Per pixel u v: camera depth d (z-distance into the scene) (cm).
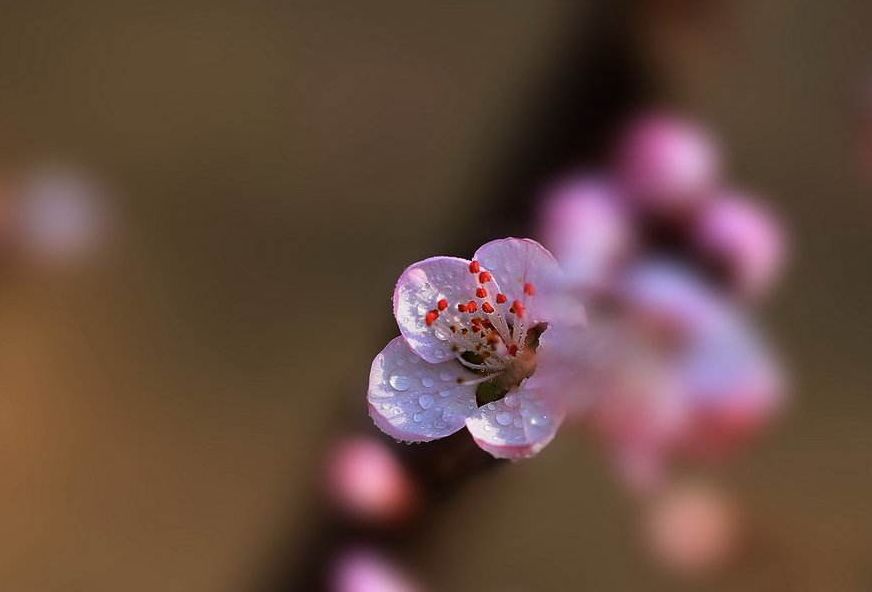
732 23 47
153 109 52
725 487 45
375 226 49
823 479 46
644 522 45
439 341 41
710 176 46
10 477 48
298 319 49
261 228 50
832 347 47
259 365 49
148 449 48
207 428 48
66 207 50
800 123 48
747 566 46
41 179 50
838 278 47
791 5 48
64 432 49
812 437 46
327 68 51
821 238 48
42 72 52
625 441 43
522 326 41
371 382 41
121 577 48
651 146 46
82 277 50
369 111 50
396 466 44
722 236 45
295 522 46
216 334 49
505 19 49
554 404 41
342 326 49
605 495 45
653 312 43
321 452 47
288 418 48
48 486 48
